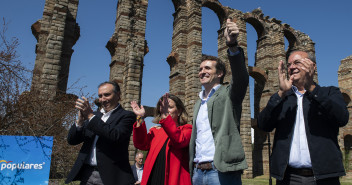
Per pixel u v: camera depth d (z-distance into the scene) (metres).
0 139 3.70
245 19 27.81
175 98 3.96
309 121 2.64
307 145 2.61
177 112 3.94
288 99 2.93
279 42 28.27
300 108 2.81
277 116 2.95
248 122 23.36
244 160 2.66
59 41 15.09
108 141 3.48
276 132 2.93
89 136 3.66
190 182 3.36
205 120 3.11
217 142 2.75
